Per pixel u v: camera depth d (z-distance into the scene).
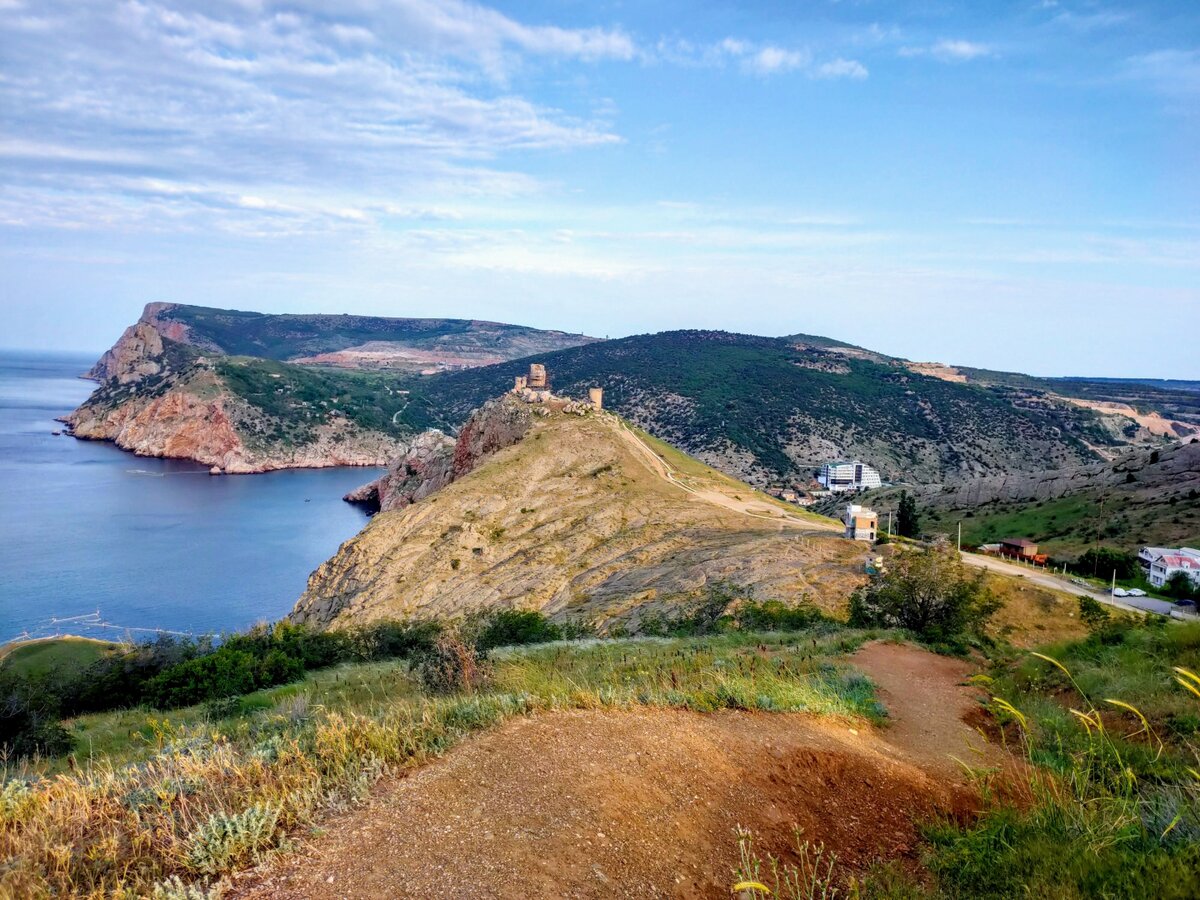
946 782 9.31
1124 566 67.56
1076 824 6.50
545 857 5.45
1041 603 45.09
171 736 11.16
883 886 6.18
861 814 7.83
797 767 8.59
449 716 8.67
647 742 8.23
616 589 60.34
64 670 31.78
